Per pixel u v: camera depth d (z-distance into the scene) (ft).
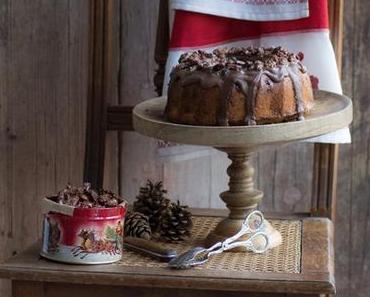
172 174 8.68
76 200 6.92
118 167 8.69
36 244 7.22
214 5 7.78
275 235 7.22
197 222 7.75
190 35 7.82
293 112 6.86
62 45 8.58
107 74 8.26
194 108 6.85
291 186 8.57
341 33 8.04
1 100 8.70
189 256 6.83
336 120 6.87
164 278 6.66
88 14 8.44
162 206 7.39
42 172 8.75
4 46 8.63
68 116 8.66
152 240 7.34
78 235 6.82
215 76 6.81
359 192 8.52
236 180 7.21
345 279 8.63
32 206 8.80
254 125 6.75
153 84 8.54
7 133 8.73
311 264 6.86
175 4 7.75
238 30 7.95
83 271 6.76
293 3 7.75
